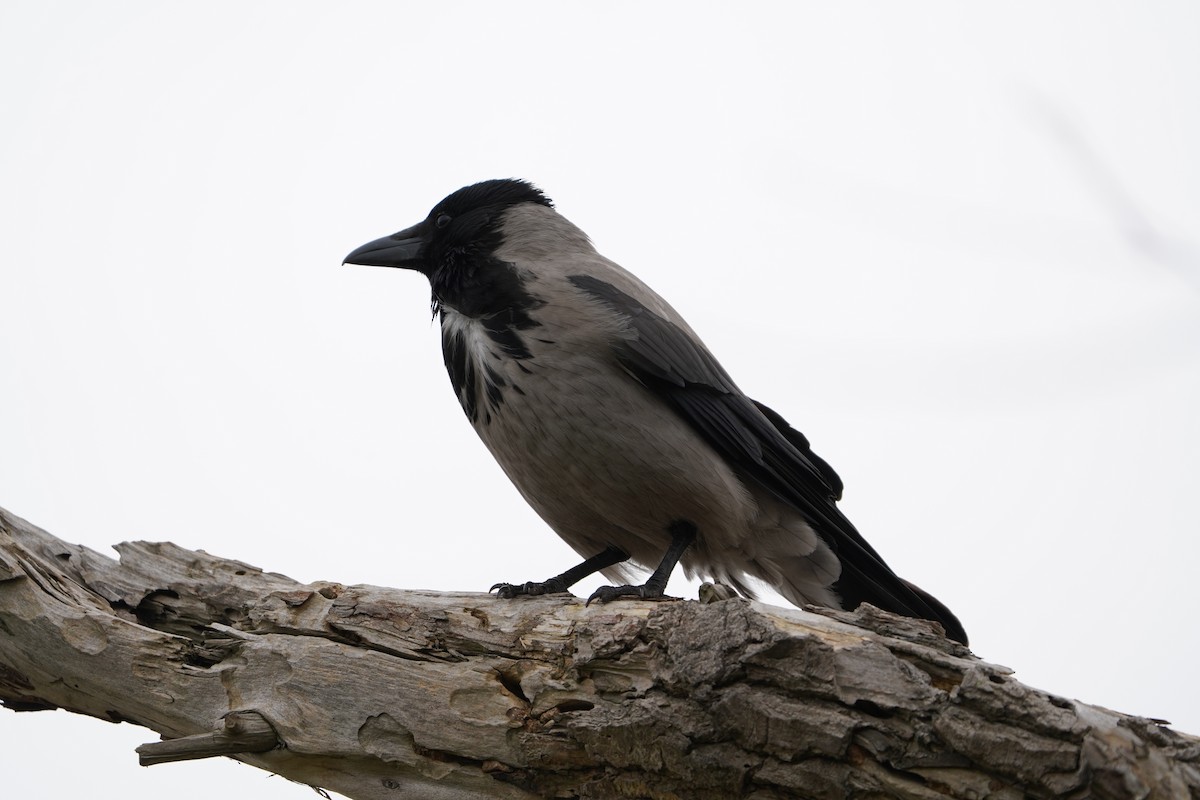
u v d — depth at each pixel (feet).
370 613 24.67
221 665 24.95
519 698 23.22
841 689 19.99
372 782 24.03
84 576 27.25
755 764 20.59
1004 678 19.25
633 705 21.72
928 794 19.39
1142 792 17.81
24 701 27.04
